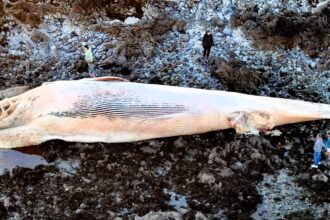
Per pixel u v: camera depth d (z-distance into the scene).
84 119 19.12
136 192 17.95
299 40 23.33
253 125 19.77
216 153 19.25
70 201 17.59
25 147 19.42
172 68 22.27
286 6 24.67
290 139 20.02
